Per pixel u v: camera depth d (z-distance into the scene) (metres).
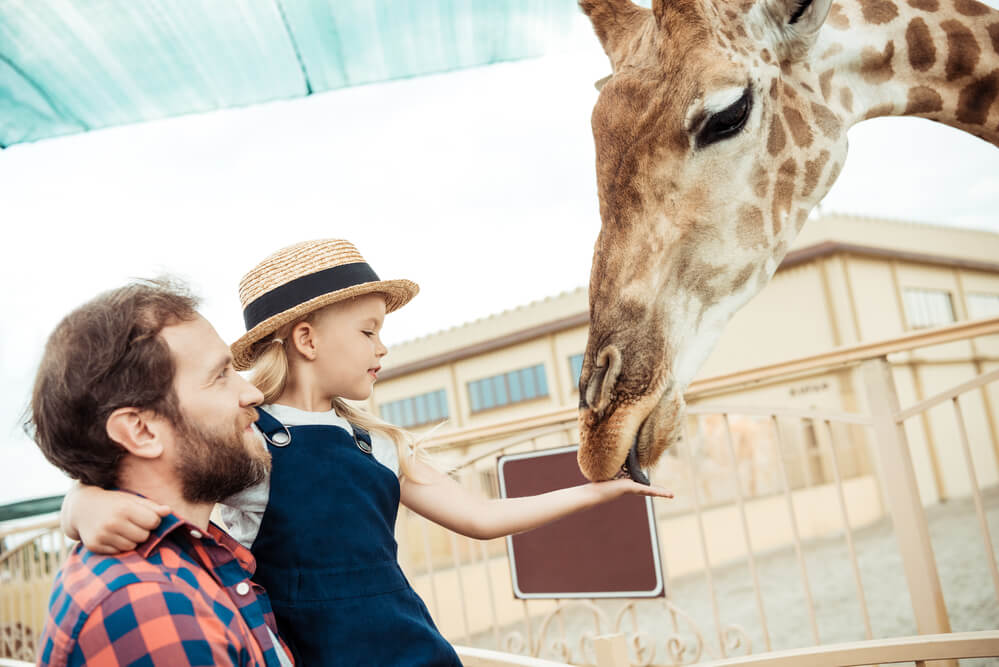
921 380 17.98
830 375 14.96
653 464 1.53
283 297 1.39
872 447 14.59
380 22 3.00
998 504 13.01
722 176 1.55
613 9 1.74
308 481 1.30
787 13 1.63
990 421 19.66
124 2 2.64
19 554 5.16
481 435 3.45
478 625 7.86
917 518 2.60
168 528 0.94
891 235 18.09
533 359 17.28
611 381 1.48
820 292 16.42
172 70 3.02
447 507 1.53
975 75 1.81
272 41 2.99
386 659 1.24
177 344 0.98
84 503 0.95
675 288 1.58
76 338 0.95
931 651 1.20
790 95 1.67
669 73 1.49
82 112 3.15
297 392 1.41
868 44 1.77
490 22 3.11
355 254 1.48
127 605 0.85
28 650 5.16
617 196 1.55
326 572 1.26
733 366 17.08
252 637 0.99
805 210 1.70
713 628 5.54
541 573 3.01
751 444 14.38
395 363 19.23
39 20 2.63
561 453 2.80
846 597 6.12
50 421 0.95
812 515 13.14
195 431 0.98
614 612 6.71
